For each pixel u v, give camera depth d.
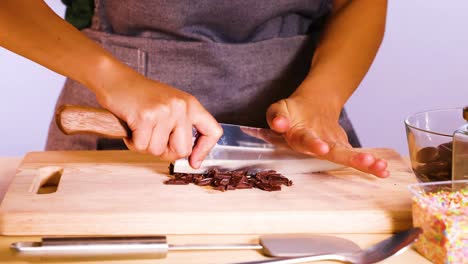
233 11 1.20
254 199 0.99
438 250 0.85
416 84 2.31
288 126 1.04
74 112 0.95
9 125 2.25
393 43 2.32
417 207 0.88
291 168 1.08
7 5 1.00
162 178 1.06
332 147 1.04
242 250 0.89
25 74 2.27
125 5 1.19
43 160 1.13
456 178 0.94
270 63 1.24
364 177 1.08
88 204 0.97
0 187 1.12
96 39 1.23
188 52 1.20
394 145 2.30
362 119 2.31
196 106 1.01
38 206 0.96
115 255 0.85
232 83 1.23
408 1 2.33
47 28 1.01
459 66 2.31
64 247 0.84
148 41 1.20
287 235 0.92
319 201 0.99
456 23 2.30
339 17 1.22
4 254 0.89
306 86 1.14
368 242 0.94
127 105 0.99
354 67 1.17
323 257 0.86
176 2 1.17
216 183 1.03
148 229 0.95
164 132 0.99
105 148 1.26
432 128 1.07
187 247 0.87
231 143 1.07
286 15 1.25
